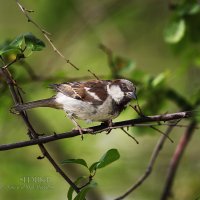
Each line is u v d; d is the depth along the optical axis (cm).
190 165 1302
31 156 1307
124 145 1368
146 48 1495
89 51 1484
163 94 1029
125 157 1319
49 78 1049
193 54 1097
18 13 1509
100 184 1270
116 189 1264
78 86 875
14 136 1275
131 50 1491
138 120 758
